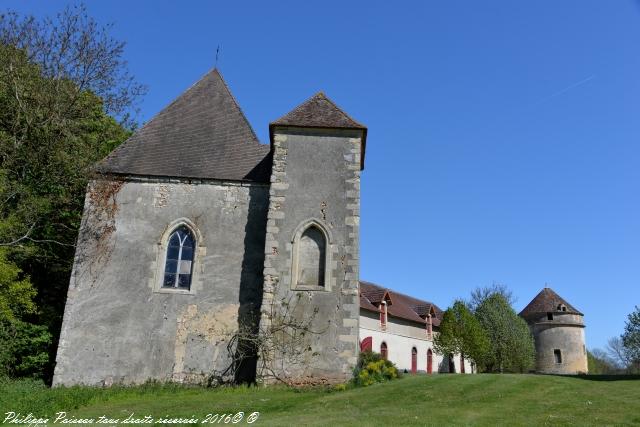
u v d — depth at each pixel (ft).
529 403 34.86
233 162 57.06
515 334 108.78
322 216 50.24
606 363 186.70
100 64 65.57
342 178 51.60
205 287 51.08
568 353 129.90
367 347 102.17
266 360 45.85
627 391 39.24
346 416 31.07
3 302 51.01
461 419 29.71
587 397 36.73
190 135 59.41
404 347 116.37
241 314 50.21
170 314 50.08
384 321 110.73
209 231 53.06
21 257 58.23
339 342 46.26
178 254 52.80
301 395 40.16
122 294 50.60
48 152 61.36
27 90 61.52
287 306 47.34
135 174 54.54
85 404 37.40
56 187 61.82
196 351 48.98
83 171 57.47
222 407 35.14
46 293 63.77
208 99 63.21
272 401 37.55
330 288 47.85
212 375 48.14
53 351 58.18
